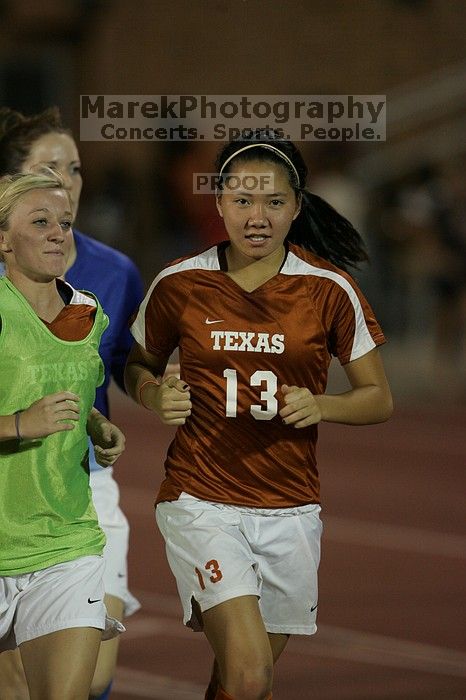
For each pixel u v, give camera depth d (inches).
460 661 877.2
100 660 652.1
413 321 2298.2
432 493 1455.5
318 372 610.5
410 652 892.6
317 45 2448.3
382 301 2289.6
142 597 1025.5
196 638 926.4
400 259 2278.5
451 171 2519.7
